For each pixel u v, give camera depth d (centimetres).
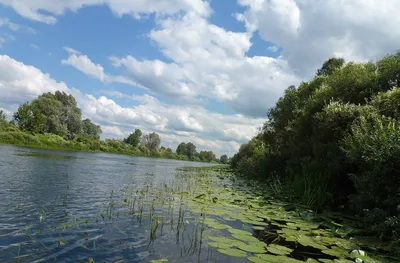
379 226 594
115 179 1539
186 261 415
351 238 574
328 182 1045
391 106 912
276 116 2252
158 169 2908
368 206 696
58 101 7606
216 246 473
